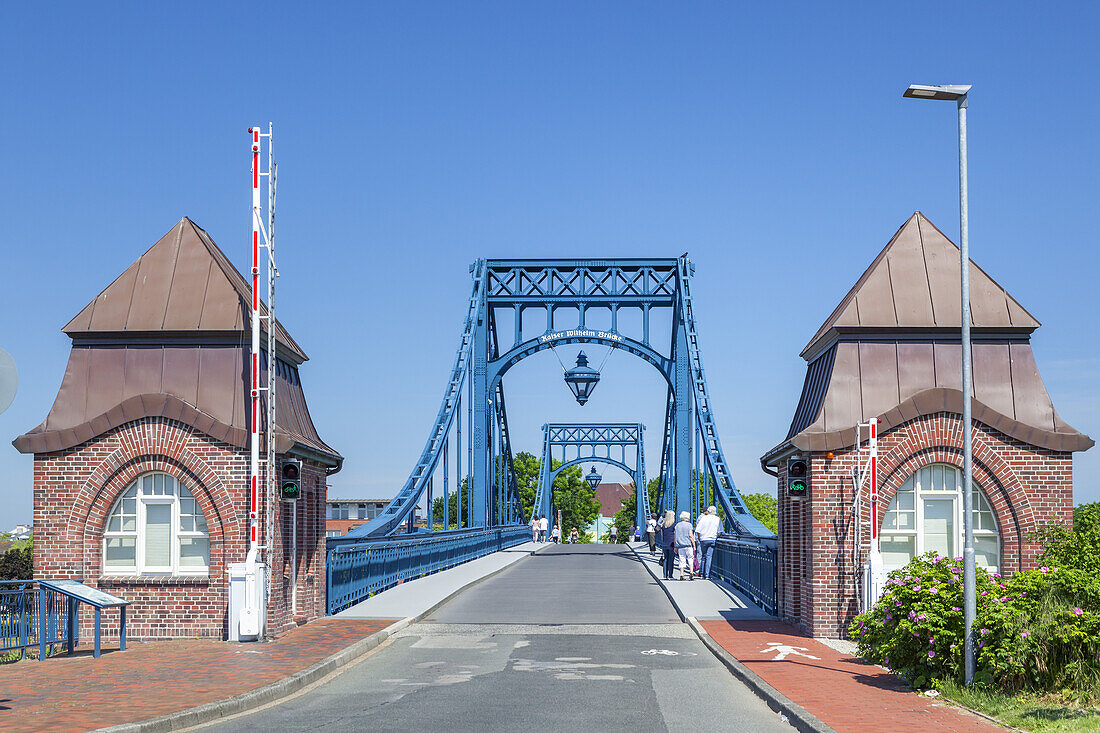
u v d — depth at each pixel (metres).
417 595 23.70
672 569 30.75
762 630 17.52
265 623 16.08
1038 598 11.86
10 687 11.81
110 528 16.58
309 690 12.30
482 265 44.44
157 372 16.88
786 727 10.20
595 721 10.39
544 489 91.88
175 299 17.09
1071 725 9.43
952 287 17.39
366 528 26.25
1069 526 16.20
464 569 33.88
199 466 16.34
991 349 17.23
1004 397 16.97
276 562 16.58
